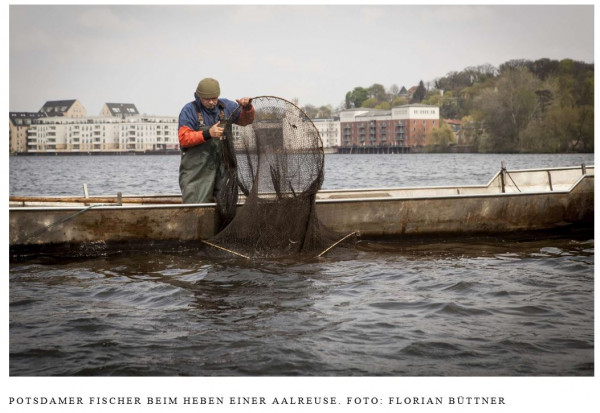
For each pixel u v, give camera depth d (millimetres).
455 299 7086
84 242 9258
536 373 5152
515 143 116500
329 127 197000
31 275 8219
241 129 9375
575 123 102562
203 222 9570
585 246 10320
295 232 9375
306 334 5965
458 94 191000
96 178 44469
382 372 5191
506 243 10578
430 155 140125
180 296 7230
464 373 5168
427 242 10562
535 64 136625
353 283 7816
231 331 6039
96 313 6605
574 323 6246
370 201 10219
